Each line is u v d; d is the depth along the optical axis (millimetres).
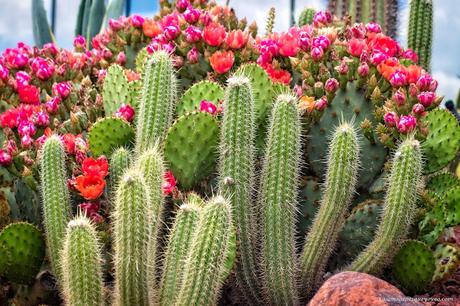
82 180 3121
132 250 2715
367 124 3293
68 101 3629
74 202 3258
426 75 3389
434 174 3678
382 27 4727
